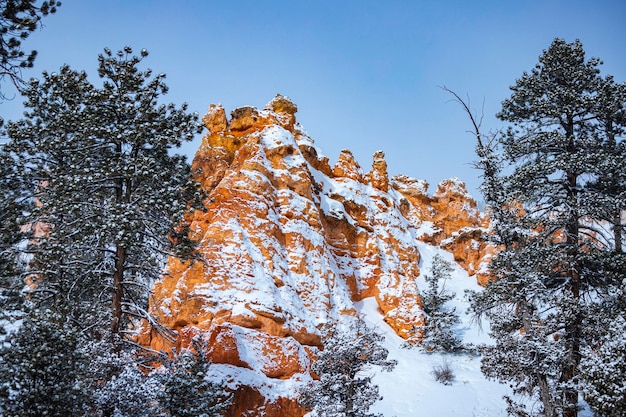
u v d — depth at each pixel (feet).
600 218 73.15
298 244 106.11
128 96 63.87
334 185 141.69
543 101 76.84
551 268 71.36
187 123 63.57
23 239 59.82
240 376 75.05
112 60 64.95
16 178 61.77
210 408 49.67
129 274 70.23
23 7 44.06
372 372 94.79
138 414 47.19
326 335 63.46
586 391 50.11
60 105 64.90
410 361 101.91
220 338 77.51
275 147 118.21
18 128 64.75
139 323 90.94
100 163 61.26
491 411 78.28
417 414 77.77
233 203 99.86
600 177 72.95
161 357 58.49
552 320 67.05
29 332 40.65
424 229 173.88
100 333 62.44
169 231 63.00
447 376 91.45
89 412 45.85
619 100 73.20
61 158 64.95
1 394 37.93
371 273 127.54
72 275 60.18
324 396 58.75
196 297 85.35
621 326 51.21
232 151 126.72
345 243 128.26
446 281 150.51
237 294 87.66
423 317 118.42
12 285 54.54
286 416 76.43
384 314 122.01
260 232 99.35
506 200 74.69
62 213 58.59
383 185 155.74
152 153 63.98
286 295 94.73
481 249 160.97
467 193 182.09
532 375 62.03
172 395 48.11
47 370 39.24
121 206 57.72
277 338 84.07
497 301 69.51
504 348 63.36
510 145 76.84
